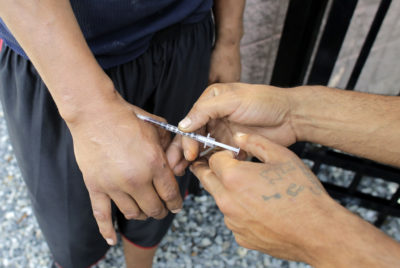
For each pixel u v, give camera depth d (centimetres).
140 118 90
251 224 81
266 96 105
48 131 103
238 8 122
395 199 189
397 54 233
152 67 106
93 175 84
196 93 128
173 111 123
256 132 116
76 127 81
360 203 201
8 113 107
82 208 119
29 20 69
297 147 191
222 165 85
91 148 81
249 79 221
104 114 80
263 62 212
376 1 199
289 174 82
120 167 81
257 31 194
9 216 204
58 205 118
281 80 177
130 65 101
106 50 91
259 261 189
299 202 76
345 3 135
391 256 66
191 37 110
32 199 123
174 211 105
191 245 194
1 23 86
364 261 66
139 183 84
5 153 237
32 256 187
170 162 107
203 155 112
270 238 80
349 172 229
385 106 106
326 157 190
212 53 133
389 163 109
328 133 111
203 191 219
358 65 164
